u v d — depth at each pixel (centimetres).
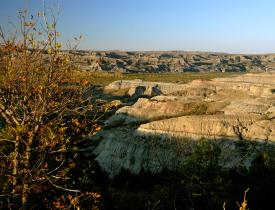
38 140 1259
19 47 1164
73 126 1307
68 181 1402
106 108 1305
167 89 11888
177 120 5284
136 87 11738
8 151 1355
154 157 4975
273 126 4828
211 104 6550
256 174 2811
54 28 1173
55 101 1261
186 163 2750
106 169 5031
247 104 5881
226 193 2608
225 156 4569
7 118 1245
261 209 2453
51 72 1199
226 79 9744
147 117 6481
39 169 1252
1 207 1202
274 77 9512
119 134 5466
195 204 2573
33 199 1270
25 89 1205
